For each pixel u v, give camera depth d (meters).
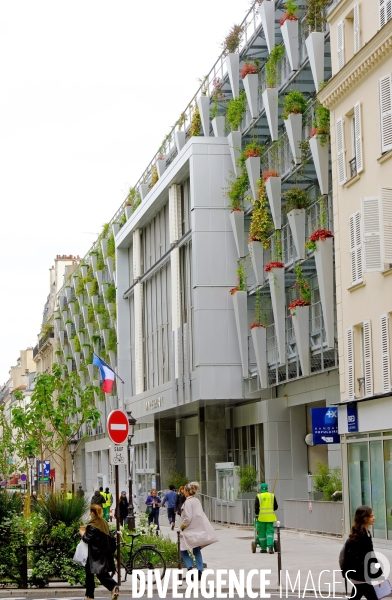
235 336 43.81
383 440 26.08
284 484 40.09
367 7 27.58
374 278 26.84
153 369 55.47
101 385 72.12
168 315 52.25
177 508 39.22
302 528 32.94
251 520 39.09
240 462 46.97
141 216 56.47
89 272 75.62
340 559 11.73
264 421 40.94
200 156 44.62
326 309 32.16
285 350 36.94
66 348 91.88
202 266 44.03
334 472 32.62
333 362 33.56
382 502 26.23
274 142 38.31
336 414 29.12
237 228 42.84
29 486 51.09
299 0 36.62
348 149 29.08
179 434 60.16
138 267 58.50
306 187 37.78
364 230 24.94
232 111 42.34
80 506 20.64
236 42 42.47
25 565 20.00
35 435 49.53
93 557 16.41
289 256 37.72
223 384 43.47
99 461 83.75
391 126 25.69
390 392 24.83
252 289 41.81
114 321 65.25
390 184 25.95
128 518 34.84
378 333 26.61
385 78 25.94
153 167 55.88
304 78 36.44
